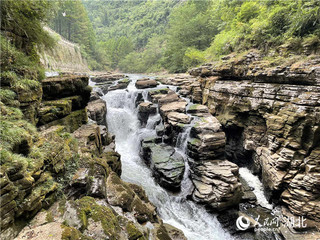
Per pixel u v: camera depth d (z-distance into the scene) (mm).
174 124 13359
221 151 11352
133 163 12781
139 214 5469
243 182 11922
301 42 11500
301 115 9250
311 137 9039
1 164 3049
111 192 5637
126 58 58219
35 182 3684
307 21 11500
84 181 4879
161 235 5301
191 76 22828
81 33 49688
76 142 6863
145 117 17375
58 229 2939
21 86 5727
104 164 6617
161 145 13344
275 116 10758
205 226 8383
